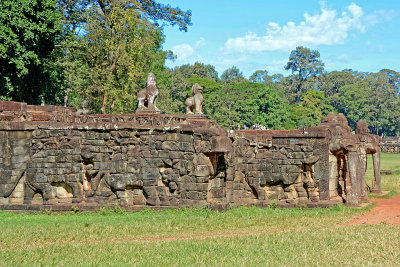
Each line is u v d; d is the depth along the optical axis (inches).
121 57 1432.1
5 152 730.2
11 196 729.0
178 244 484.4
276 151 767.1
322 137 761.0
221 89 3582.7
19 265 408.2
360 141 933.8
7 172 727.1
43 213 698.8
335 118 855.7
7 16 991.6
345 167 863.7
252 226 592.4
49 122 745.0
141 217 645.3
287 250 468.1
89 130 717.9
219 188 711.7
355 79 5452.8
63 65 1412.4
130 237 523.8
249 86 3533.5
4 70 1039.0
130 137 711.1
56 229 555.2
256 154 770.8
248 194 768.3
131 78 1434.5
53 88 1290.6
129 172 704.4
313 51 5123.0
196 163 687.1
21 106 824.3
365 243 499.2
